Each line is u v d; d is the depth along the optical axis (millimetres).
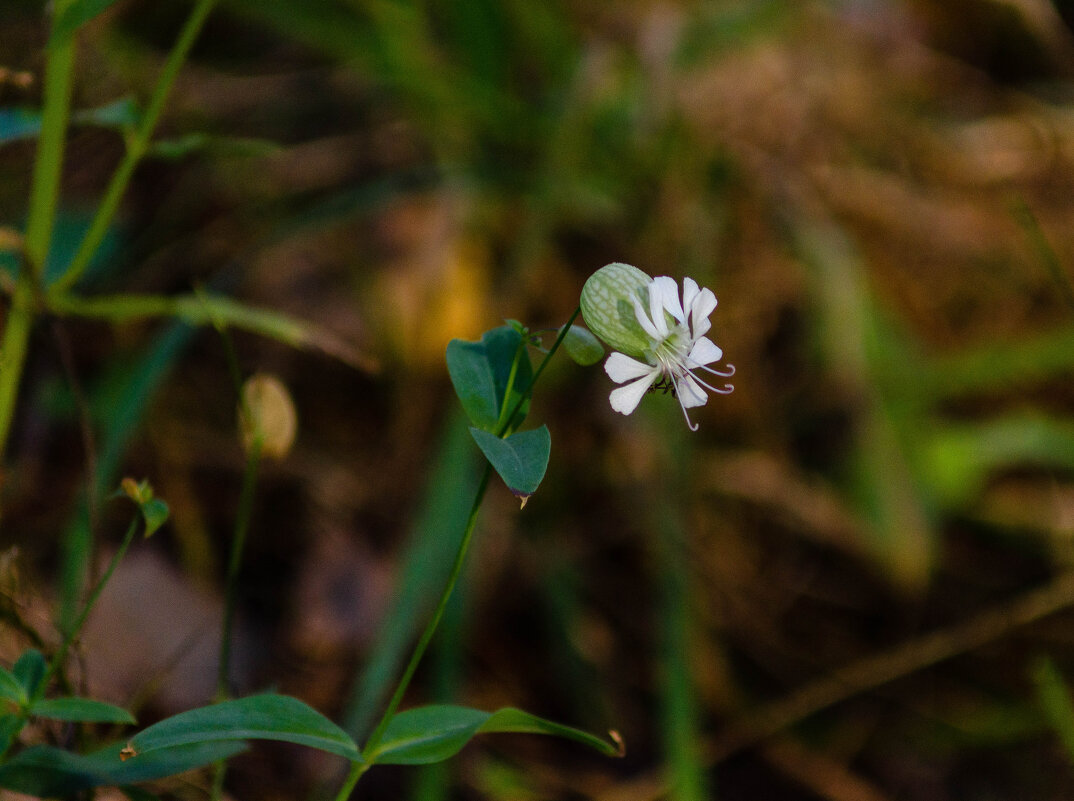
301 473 550
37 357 530
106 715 425
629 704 530
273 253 576
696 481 569
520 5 603
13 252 474
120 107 464
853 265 583
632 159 621
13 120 461
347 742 424
